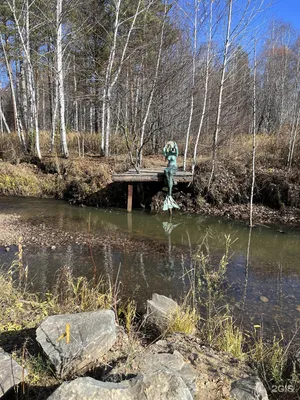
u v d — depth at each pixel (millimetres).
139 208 11570
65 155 14750
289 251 7695
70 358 2604
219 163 11531
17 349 2963
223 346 3473
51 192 13219
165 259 6918
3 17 18016
